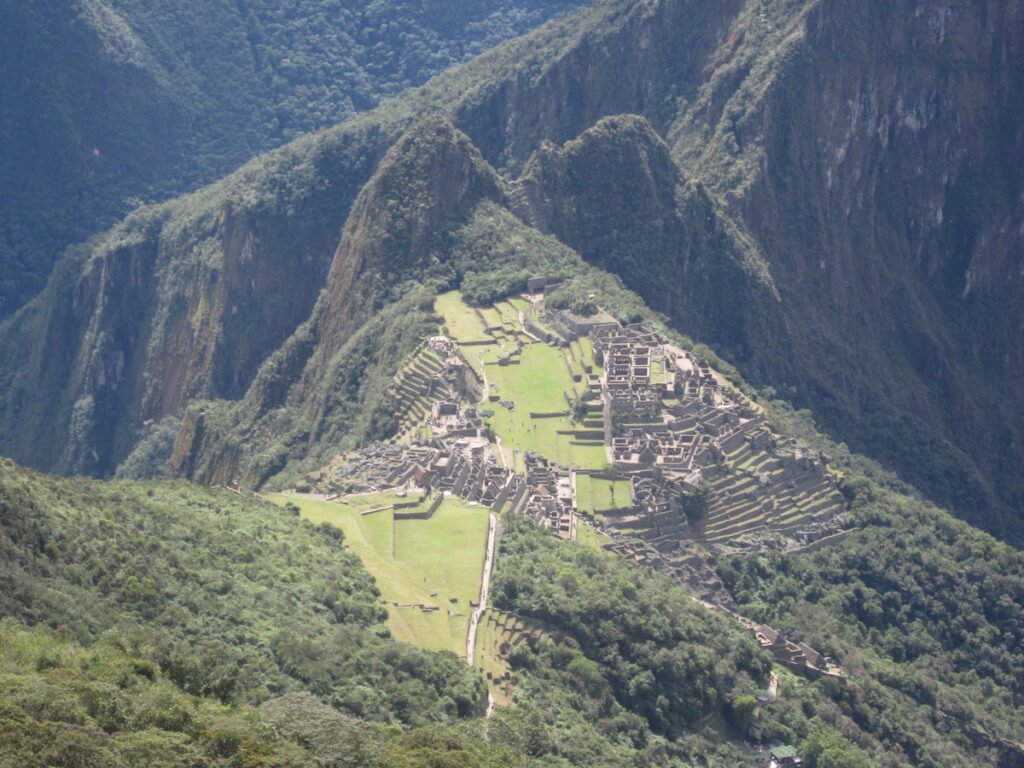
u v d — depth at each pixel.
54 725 190.00
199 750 196.88
